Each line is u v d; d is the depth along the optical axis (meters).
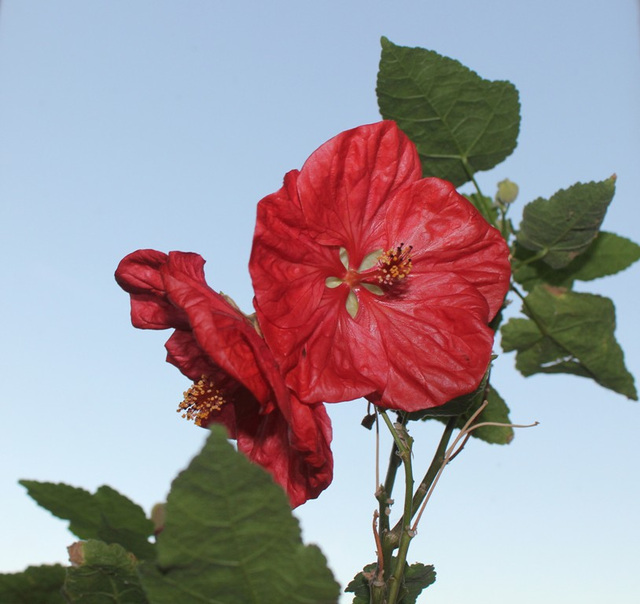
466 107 0.27
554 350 0.30
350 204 0.24
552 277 0.30
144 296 0.24
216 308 0.21
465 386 0.23
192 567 0.16
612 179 0.27
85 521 0.18
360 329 0.24
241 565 0.16
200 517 0.16
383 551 0.21
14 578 0.18
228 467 0.15
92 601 0.18
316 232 0.23
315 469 0.22
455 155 0.28
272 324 0.22
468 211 0.24
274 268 0.22
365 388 0.23
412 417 0.24
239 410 0.23
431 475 0.24
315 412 0.22
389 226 0.24
